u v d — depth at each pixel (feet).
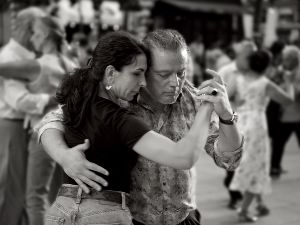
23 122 12.21
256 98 15.88
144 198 6.58
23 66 11.43
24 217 12.89
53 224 5.92
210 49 45.47
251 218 15.51
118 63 5.71
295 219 15.84
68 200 5.93
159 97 6.29
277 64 20.76
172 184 6.62
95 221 5.75
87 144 5.74
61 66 12.13
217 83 5.85
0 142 12.25
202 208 16.78
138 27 45.06
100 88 5.95
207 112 5.69
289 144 30.32
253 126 15.70
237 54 16.38
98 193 5.82
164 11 47.19
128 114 5.69
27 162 12.42
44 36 11.73
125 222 5.88
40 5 31.96
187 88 6.85
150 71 6.15
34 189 11.86
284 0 71.67
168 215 6.68
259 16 47.16
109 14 38.24
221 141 6.45
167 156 5.39
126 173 6.02
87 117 5.86
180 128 6.70
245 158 15.66
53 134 6.23
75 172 5.73
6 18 35.42
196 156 5.41
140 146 5.50
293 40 49.34
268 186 15.98
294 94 21.01
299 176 21.84
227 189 18.35
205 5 50.14
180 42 6.17
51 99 11.57
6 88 11.69
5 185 12.33
